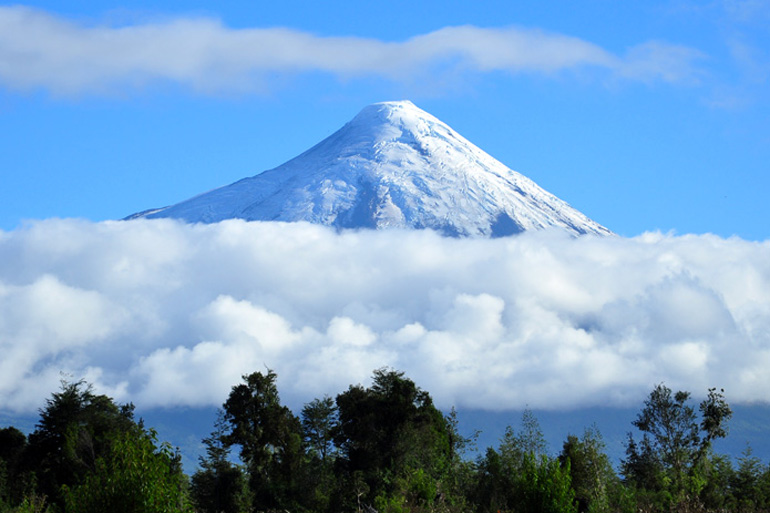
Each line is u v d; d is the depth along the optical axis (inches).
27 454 4109.3
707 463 4276.6
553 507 2058.3
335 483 4315.9
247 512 4124.0
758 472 4141.2
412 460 4323.3
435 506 3193.9
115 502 1419.8
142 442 1475.1
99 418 4217.5
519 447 3521.2
